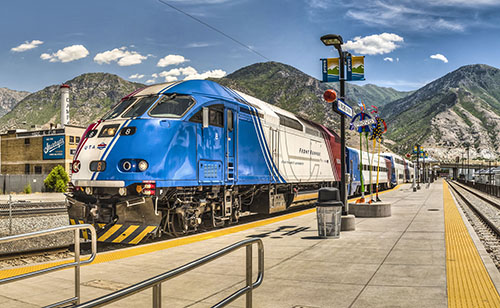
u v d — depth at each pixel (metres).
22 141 66.06
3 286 5.98
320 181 19.42
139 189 9.30
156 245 9.30
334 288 5.74
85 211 9.78
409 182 77.12
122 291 2.54
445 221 13.29
